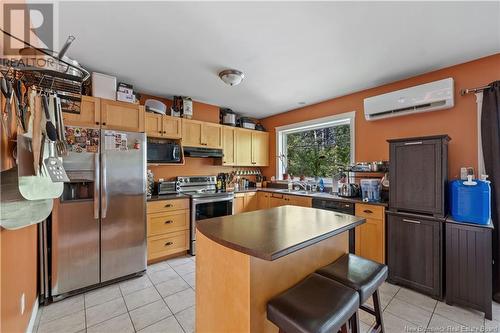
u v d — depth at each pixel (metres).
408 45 2.21
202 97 3.81
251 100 3.98
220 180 4.45
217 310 1.37
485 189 2.05
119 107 2.76
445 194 2.29
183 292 2.37
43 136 1.34
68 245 2.26
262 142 4.99
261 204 4.45
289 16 1.80
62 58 1.35
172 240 3.24
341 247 1.94
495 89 2.27
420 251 2.35
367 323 1.86
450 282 2.15
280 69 2.74
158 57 2.46
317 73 2.86
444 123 2.68
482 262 2.00
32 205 1.42
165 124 3.47
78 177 2.30
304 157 4.54
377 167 3.11
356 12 1.75
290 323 1.07
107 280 2.49
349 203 2.98
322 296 1.20
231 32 2.01
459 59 2.48
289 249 1.14
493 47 2.23
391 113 3.00
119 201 2.57
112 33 2.01
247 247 1.14
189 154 3.72
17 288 1.51
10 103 1.23
